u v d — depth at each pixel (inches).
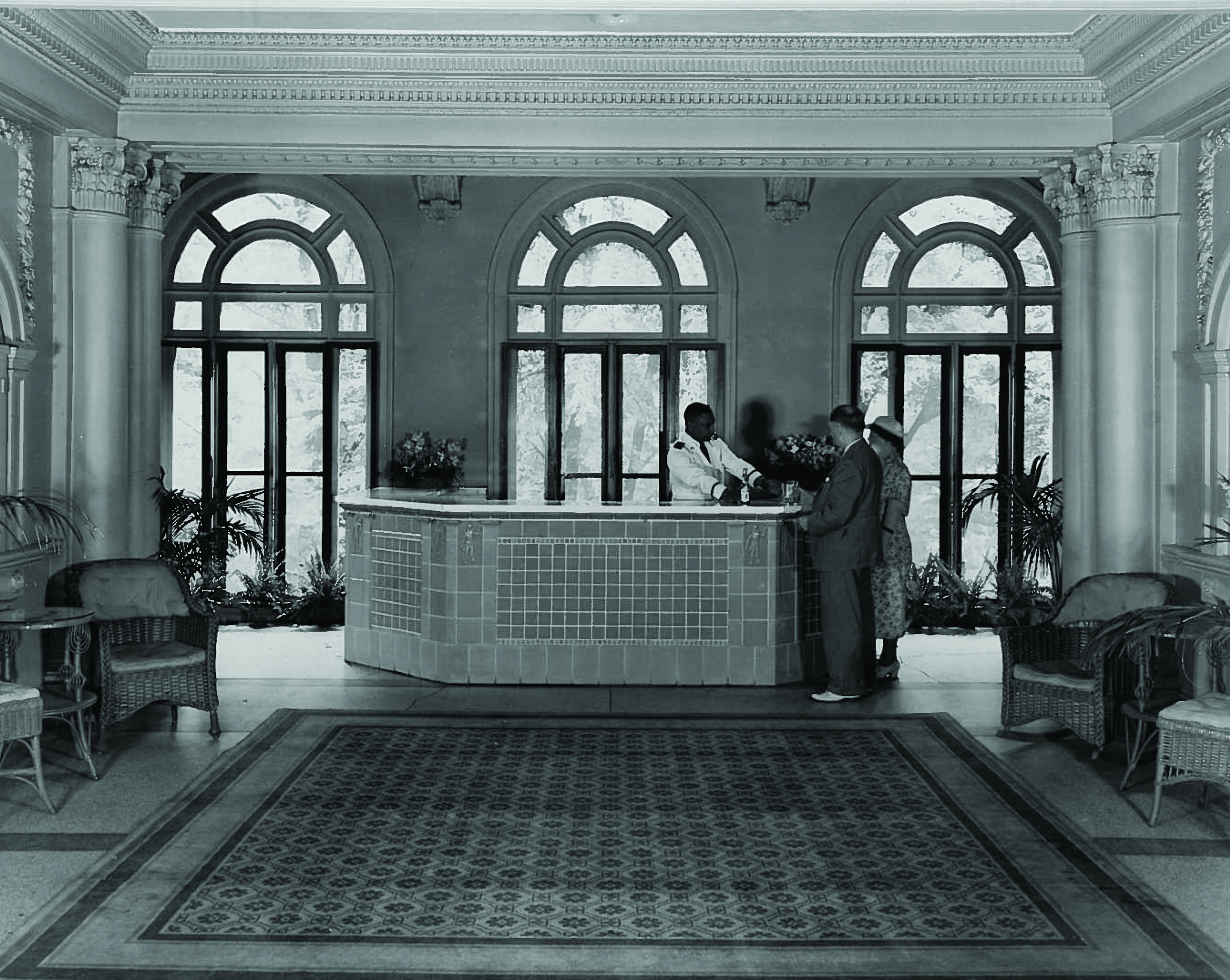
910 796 248.8
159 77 327.9
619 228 486.6
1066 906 190.9
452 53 326.3
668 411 488.4
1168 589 283.4
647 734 298.7
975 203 486.9
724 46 325.7
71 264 325.4
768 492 438.0
